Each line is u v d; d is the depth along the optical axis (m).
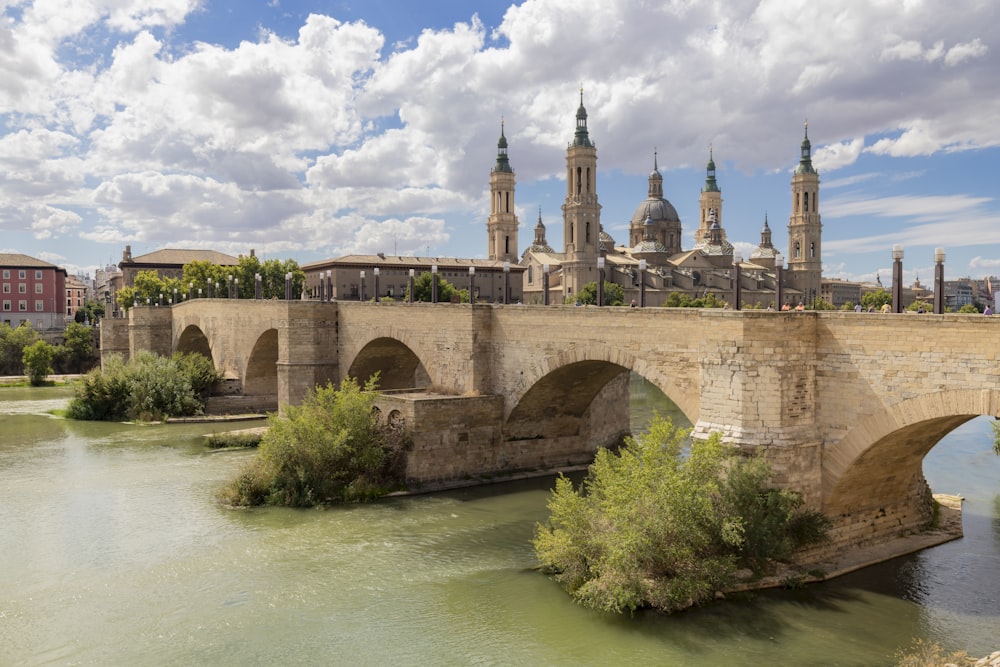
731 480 30.97
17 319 154.75
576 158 186.00
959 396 27.69
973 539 35.97
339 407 48.53
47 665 26.84
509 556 37.06
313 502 45.12
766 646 27.08
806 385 32.38
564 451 54.25
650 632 28.47
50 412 84.06
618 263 191.62
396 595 32.56
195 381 80.38
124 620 30.27
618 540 30.59
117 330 114.88
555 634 28.78
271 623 30.03
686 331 36.94
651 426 33.34
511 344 49.16
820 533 31.88
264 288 148.62
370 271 164.50
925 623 28.28
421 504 45.38
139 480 51.38
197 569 35.44
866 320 30.69
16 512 44.03
